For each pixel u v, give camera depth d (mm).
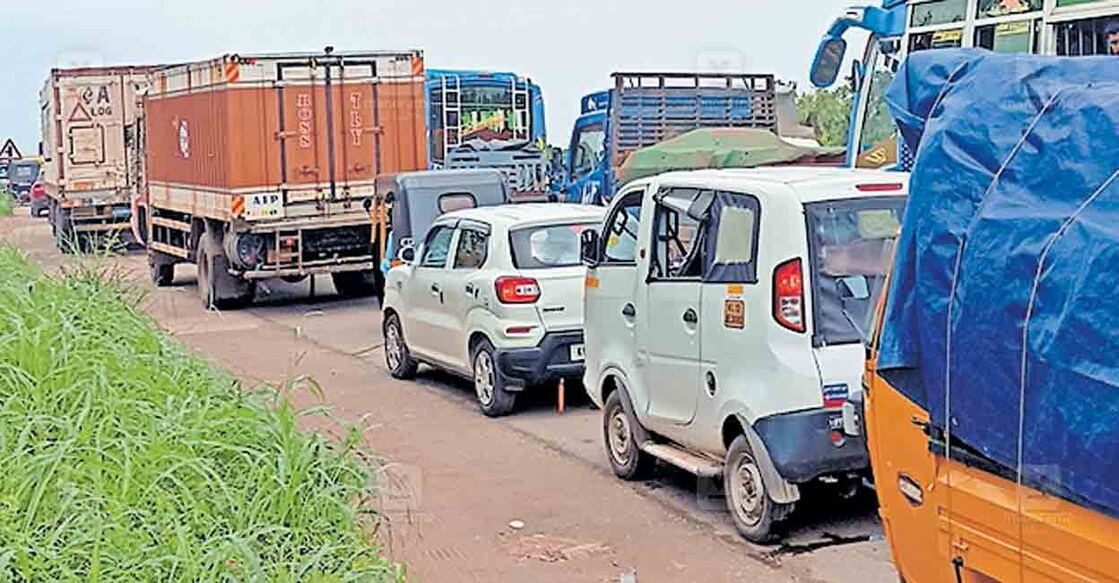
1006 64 4613
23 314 8133
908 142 5117
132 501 4980
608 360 9031
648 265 8406
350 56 19875
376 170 20094
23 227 30750
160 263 24609
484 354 11625
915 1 12422
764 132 19688
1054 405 3930
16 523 4711
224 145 19719
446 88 26938
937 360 4492
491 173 16969
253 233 19750
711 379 7746
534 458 9977
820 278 7141
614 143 21344
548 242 11461
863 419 6109
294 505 5234
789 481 7172
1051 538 4047
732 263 7539
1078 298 3859
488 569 7355
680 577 7141
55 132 30859
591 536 7918
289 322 19125
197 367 7480
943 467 4594
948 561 4648
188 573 4477
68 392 6223
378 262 19203
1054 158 4160
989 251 4215
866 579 6961
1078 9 10609
